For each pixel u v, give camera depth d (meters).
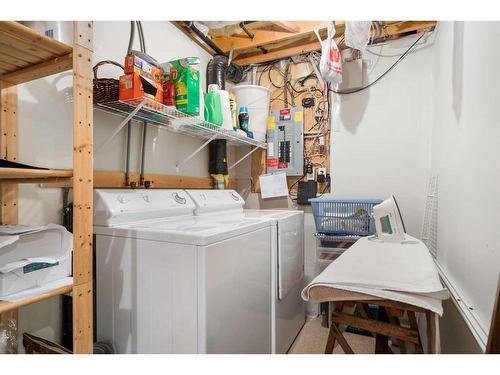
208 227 1.42
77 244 1.03
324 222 2.46
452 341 1.36
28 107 1.34
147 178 1.99
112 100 1.51
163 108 1.66
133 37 1.90
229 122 2.32
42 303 1.39
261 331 1.64
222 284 1.26
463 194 1.35
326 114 2.81
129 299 1.33
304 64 2.91
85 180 1.05
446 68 1.81
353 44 2.20
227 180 2.78
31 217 1.35
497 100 0.98
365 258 1.37
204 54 2.69
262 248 1.68
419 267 1.21
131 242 1.34
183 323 1.19
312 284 1.06
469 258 1.25
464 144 1.35
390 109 2.58
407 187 2.51
